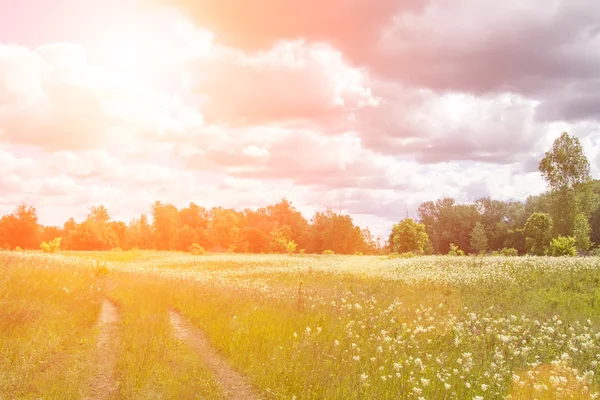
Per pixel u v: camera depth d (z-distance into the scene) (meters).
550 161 62.72
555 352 10.24
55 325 11.15
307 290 19.44
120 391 7.62
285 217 126.44
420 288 22.00
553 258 32.19
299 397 7.73
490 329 11.45
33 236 89.81
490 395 7.63
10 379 7.48
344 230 111.88
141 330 11.52
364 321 12.78
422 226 64.50
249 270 33.75
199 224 112.56
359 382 8.02
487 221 101.31
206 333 12.23
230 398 7.80
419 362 8.18
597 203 67.25
